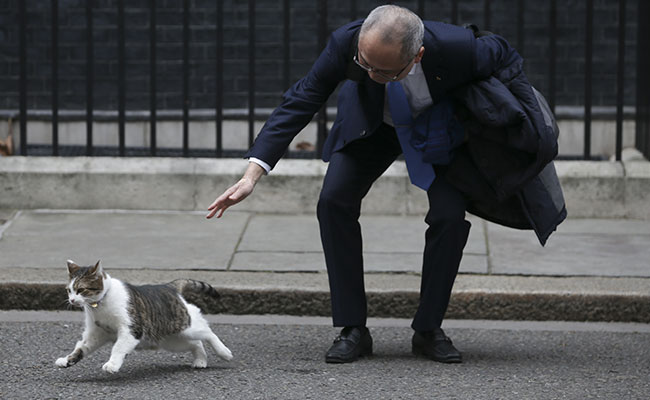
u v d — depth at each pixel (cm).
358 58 405
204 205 714
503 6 935
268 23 942
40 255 599
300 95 441
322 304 543
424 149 434
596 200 702
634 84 926
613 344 499
